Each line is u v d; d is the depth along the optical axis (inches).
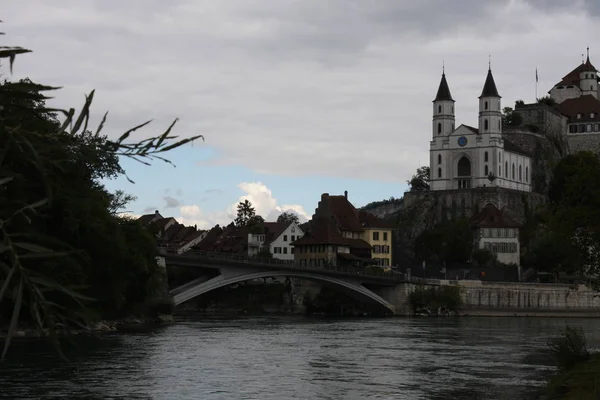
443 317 6766.7
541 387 2202.3
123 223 4355.3
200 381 2242.9
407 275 6939.0
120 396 1935.3
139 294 4532.5
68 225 1306.6
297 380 2317.9
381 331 4495.6
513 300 7229.3
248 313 7214.6
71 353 2758.4
